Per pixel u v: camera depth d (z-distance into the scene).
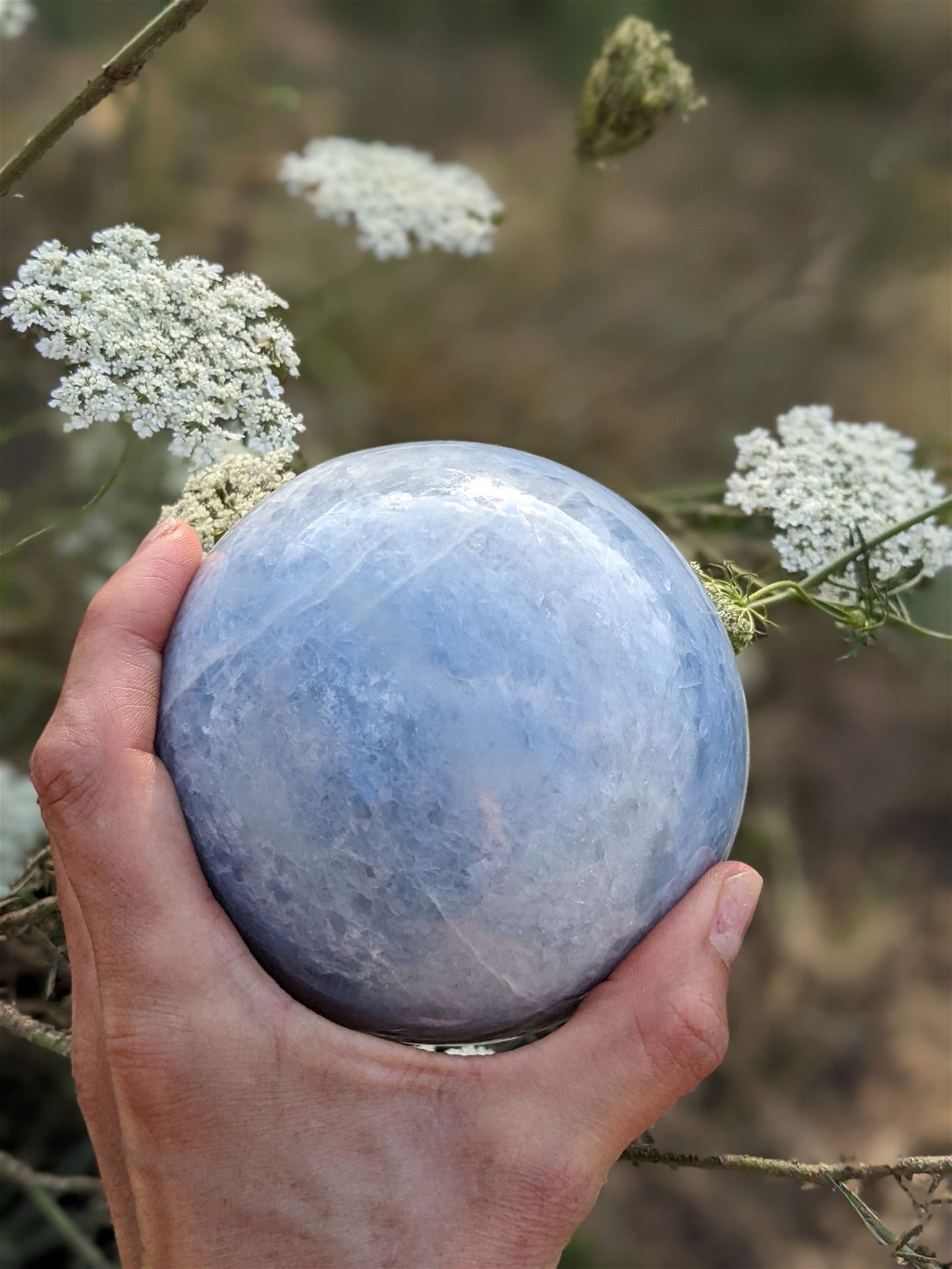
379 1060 0.18
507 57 1.04
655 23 1.04
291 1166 0.18
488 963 0.18
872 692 0.63
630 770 0.18
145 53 0.22
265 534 0.19
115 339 0.22
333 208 0.36
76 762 0.19
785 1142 0.48
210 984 0.18
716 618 0.21
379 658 0.17
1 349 0.44
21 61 0.69
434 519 0.18
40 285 0.23
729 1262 0.45
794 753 0.60
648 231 0.84
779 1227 0.46
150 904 0.18
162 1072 0.18
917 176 0.77
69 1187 0.32
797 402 0.71
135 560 0.21
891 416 0.71
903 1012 0.52
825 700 0.62
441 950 0.18
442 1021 0.19
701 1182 0.47
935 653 0.58
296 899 0.18
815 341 0.75
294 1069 0.18
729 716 0.20
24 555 0.43
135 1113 0.19
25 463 0.53
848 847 0.58
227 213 0.61
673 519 0.36
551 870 0.17
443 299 0.73
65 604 0.46
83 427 0.22
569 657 0.18
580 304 0.77
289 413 0.24
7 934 0.25
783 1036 0.51
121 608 0.20
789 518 0.27
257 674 0.18
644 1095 0.19
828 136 0.98
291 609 0.18
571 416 0.63
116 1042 0.19
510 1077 0.19
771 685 0.61
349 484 0.20
